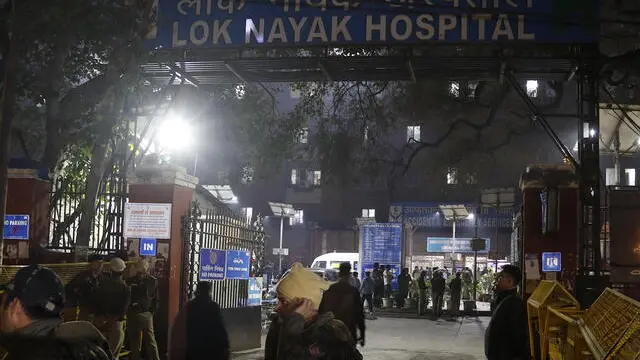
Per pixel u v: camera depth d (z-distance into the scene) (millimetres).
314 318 3605
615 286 15625
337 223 47656
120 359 10938
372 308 25234
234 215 14906
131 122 18641
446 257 42125
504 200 30594
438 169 35188
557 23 14656
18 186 13266
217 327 5941
